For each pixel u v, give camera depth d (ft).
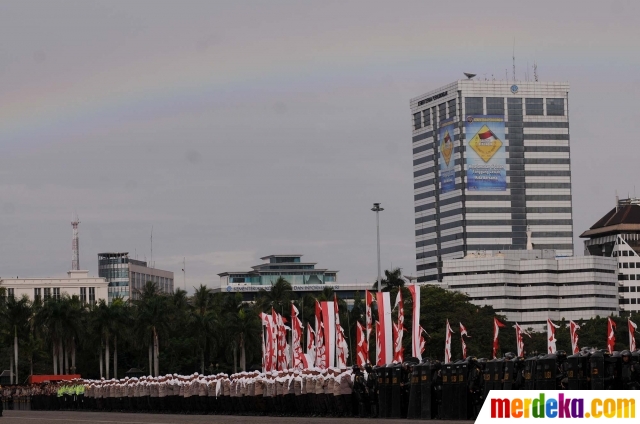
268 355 356.79
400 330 304.91
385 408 223.71
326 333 324.39
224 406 297.94
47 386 447.01
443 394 205.67
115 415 312.29
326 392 248.73
